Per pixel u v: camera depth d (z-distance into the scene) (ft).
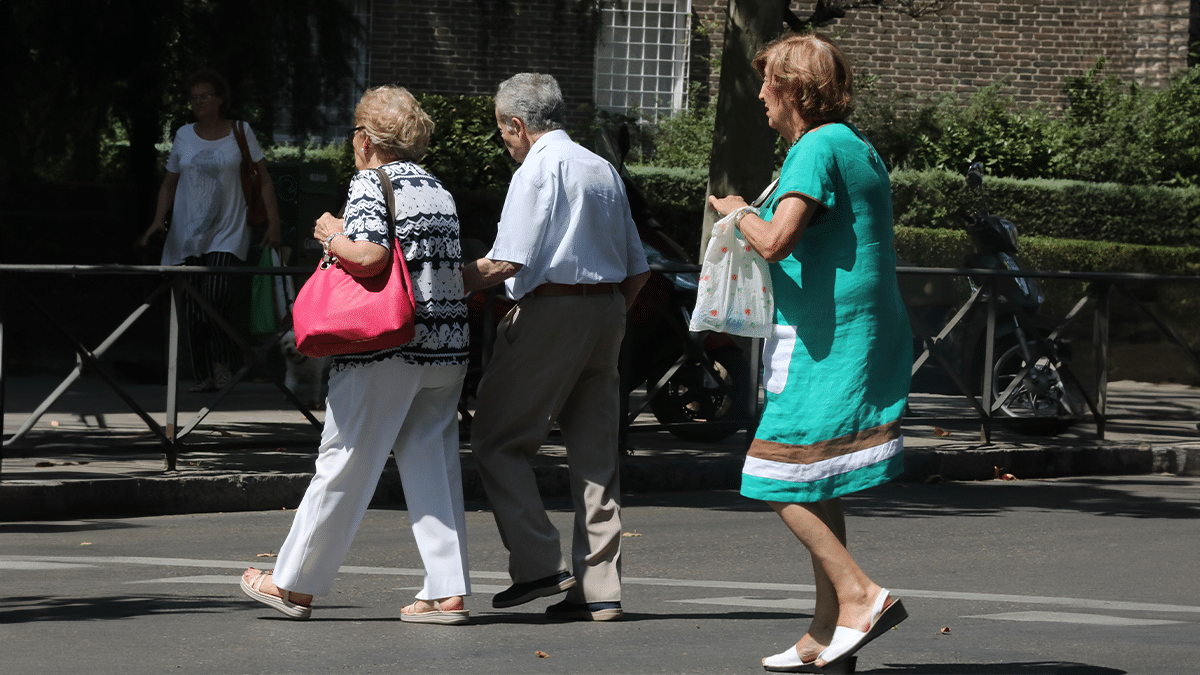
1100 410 129.59
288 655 55.16
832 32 274.77
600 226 62.59
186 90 139.85
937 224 246.27
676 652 56.70
